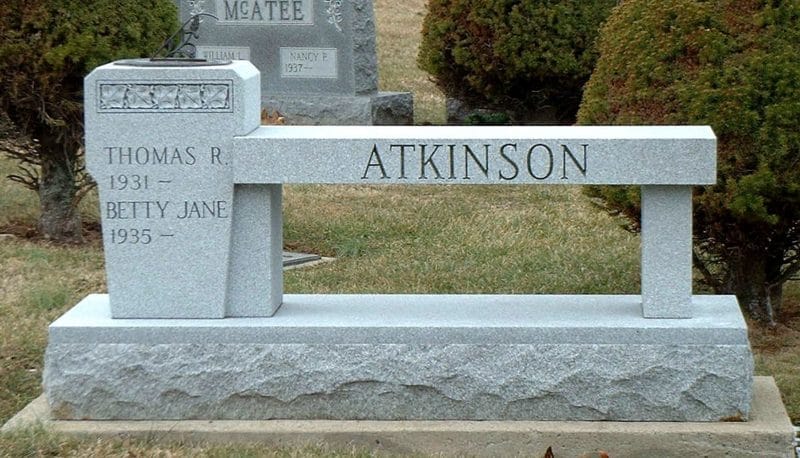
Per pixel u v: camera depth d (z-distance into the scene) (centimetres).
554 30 834
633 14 518
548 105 873
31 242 615
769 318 526
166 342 424
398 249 617
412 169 416
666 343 417
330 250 620
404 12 1361
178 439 419
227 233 424
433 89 1045
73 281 562
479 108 895
